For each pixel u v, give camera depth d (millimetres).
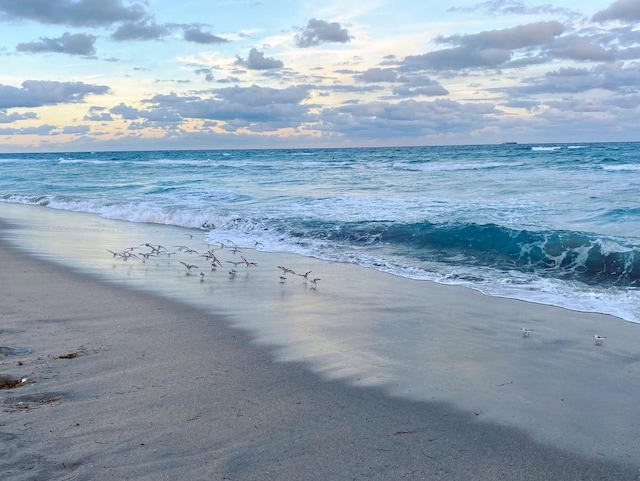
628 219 12008
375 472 3150
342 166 40875
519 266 9297
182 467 3143
